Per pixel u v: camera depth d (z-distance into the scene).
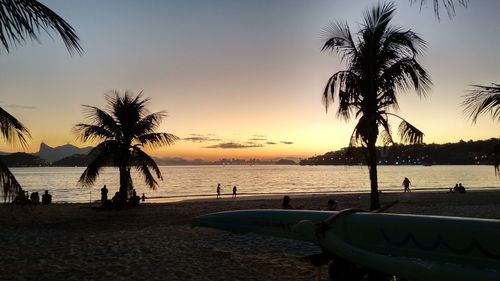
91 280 6.98
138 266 7.98
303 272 7.46
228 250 9.54
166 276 7.25
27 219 16.55
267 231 5.93
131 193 22.33
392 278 5.44
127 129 20.14
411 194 36.53
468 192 40.06
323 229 4.92
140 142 20.64
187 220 16.39
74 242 10.78
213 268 7.81
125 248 9.84
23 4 5.13
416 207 22.25
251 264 8.12
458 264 4.14
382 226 4.71
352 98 14.70
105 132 20.05
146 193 56.03
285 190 63.97
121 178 20.69
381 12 14.25
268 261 8.37
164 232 12.55
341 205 25.16
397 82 14.52
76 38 5.36
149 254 9.12
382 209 5.27
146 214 18.78
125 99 20.16
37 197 25.28
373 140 14.37
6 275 7.28
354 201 28.47
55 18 5.19
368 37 14.28
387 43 14.33
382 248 4.66
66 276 7.23
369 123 14.02
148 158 20.53
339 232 4.97
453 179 107.00
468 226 4.20
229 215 6.38
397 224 4.63
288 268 7.77
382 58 14.41
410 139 14.30
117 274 7.38
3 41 5.36
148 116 20.59
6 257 8.84
